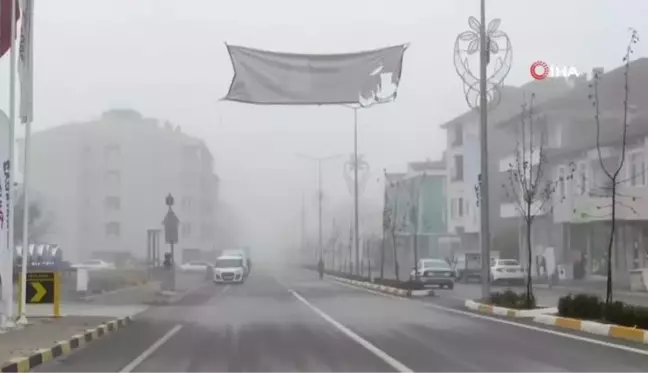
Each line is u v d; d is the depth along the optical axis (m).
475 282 57.31
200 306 32.28
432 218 85.69
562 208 51.84
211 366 14.34
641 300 32.97
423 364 14.25
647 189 43.16
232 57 20.62
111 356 15.95
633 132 44.56
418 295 39.59
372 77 20.83
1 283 20.33
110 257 100.25
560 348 16.61
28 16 20.67
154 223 104.12
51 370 14.02
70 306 30.92
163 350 16.91
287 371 13.63
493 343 17.61
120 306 31.67
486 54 29.34
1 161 19.30
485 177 29.59
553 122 54.97
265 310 29.55
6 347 15.94
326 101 20.75
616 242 48.91
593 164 49.25
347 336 19.47
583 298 22.39
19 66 20.72
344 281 60.72
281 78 20.69
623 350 16.23
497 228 66.75
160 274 53.88
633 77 48.38
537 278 53.59
